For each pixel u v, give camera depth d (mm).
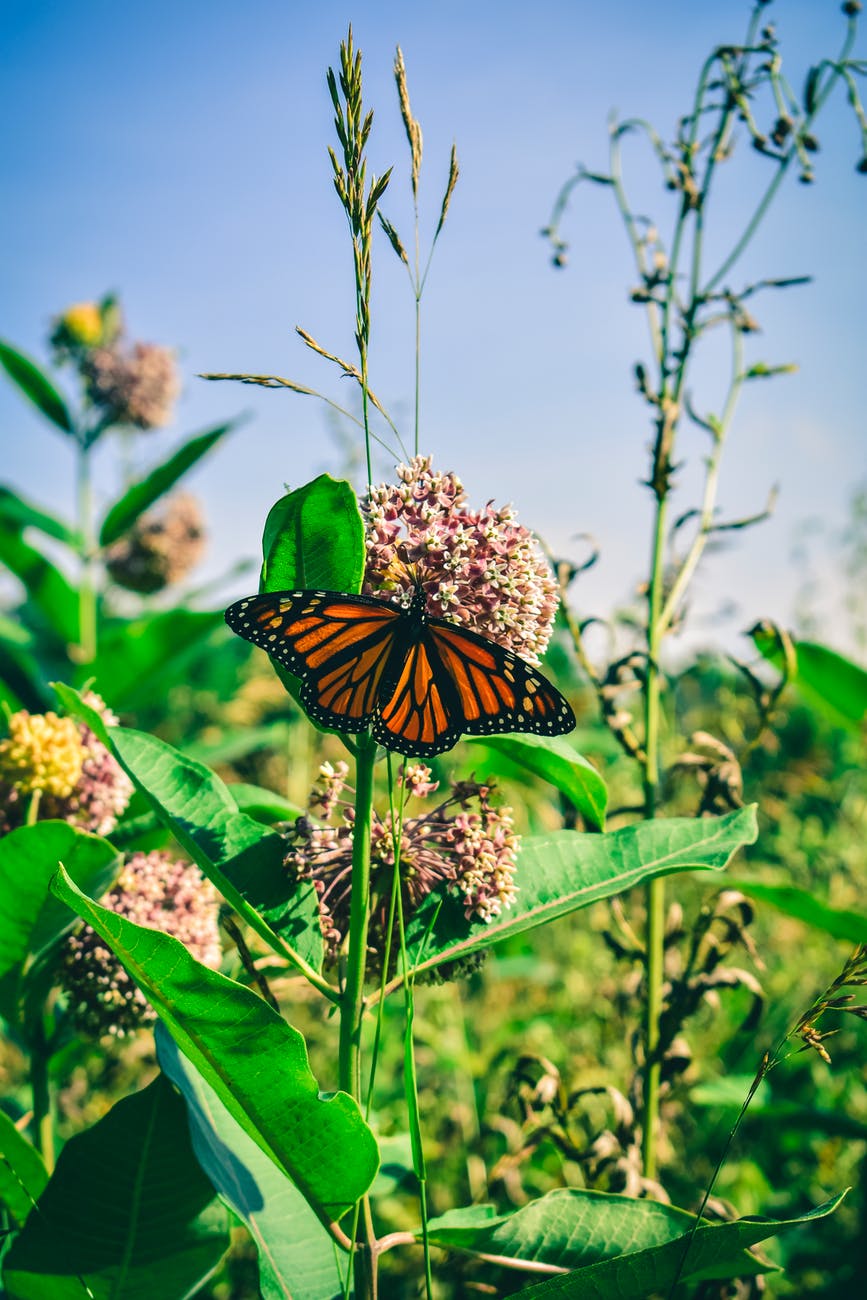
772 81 468
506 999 825
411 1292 514
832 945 841
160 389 1028
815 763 1067
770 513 483
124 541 1230
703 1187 597
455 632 343
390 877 352
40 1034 438
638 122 500
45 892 376
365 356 322
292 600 330
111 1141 330
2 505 888
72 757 426
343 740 337
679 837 383
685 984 468
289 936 337
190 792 356
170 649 794
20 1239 335
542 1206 353
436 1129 652
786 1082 697
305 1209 347
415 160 335
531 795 661
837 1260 564
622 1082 646
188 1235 339
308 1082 291
